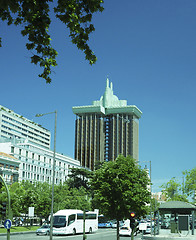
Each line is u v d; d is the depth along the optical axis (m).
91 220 60.91
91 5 8.95
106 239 44.31
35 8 8.75
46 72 10.03
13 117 197.12
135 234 54.22
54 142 43.00
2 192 64.62
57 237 47.59
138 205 29.11
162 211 43.72
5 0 7.78
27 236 48.50
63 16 9.13
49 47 9.76
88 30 9.55
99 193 29.11
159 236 36.91
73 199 91.75
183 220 36.62
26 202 69.12
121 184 28.77
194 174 72.19
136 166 30.50
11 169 96.44
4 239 41.97
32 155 118.06
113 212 29.20
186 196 78.75
